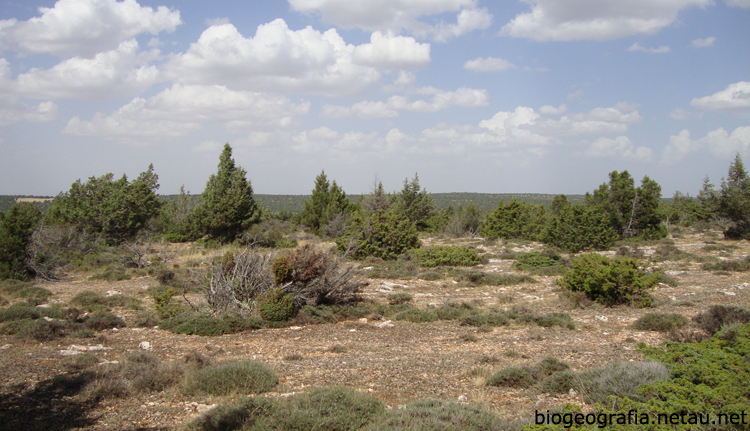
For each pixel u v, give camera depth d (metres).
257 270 14.09
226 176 35.28
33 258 21.56
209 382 7.04
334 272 14.98
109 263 25.66
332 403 5.95
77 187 34.78
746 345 6.50
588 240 30.56
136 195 34.00
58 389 6.98
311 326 12.78
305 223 44.34
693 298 15.20
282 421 5.39
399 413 5.63
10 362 8.36
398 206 45.44
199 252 31.05
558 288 18.25
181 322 12.19
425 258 25.52
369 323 13.25
